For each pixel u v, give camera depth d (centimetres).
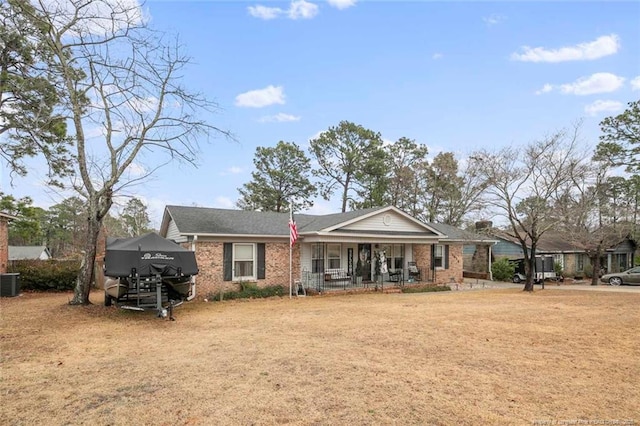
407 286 1984
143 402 456
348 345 741
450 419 416
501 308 1259
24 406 445
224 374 559
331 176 3812
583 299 1527
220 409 437
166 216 1847
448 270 2406
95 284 2002
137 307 1098
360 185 3688
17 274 1634
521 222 2016
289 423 403
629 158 2633
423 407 447
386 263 2136
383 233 1975
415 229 2136
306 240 1842
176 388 503
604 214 2491
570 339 799
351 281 2030
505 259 2719
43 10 1185
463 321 1005
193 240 1598
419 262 2284
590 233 2419
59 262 2047
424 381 536
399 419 414
